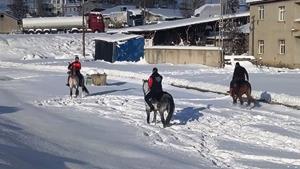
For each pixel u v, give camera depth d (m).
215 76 38.69
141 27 74.69
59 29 90.94
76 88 26.56
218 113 20.88
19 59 67.31
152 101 17.73
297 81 34.12
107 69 46.09
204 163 12.61
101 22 87.12
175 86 32.44
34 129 16.23
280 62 52.47
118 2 162.12
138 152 13.38
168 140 15.36
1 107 22.34
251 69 46.56
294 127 17.72
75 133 15.88
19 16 145.50
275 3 52.94
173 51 54.53
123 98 25.89
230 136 16.30
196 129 17.39
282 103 23.83
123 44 58.88
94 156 12.48
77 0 168.38
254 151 14.08
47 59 65.56
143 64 54.44
